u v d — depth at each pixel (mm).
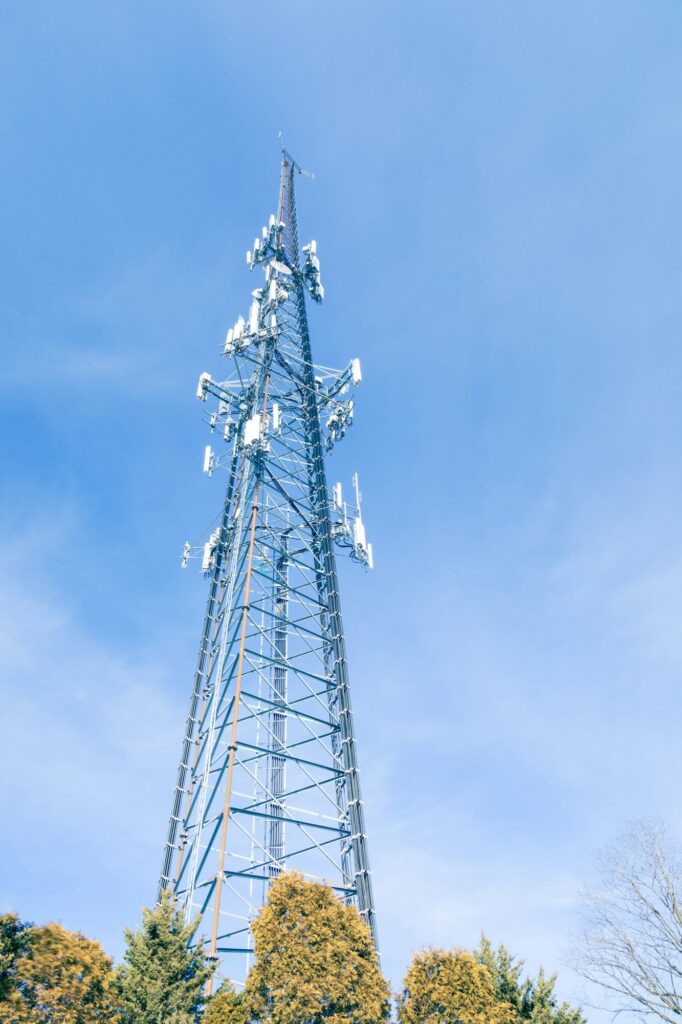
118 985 26047
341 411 61406
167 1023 24812
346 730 41062
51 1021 21625
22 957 22266
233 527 54812
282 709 40938
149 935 28000
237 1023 24906
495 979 32906
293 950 26391
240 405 62469
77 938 24578
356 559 52625
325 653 46344
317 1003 24984
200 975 27297
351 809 37875
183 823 41688
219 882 33188
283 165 82062
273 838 43250
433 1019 27188
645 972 33875
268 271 70938
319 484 55312
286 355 63062
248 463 54906
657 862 36094
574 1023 30562
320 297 71188
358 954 28047
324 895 29047
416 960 29656
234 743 37938
